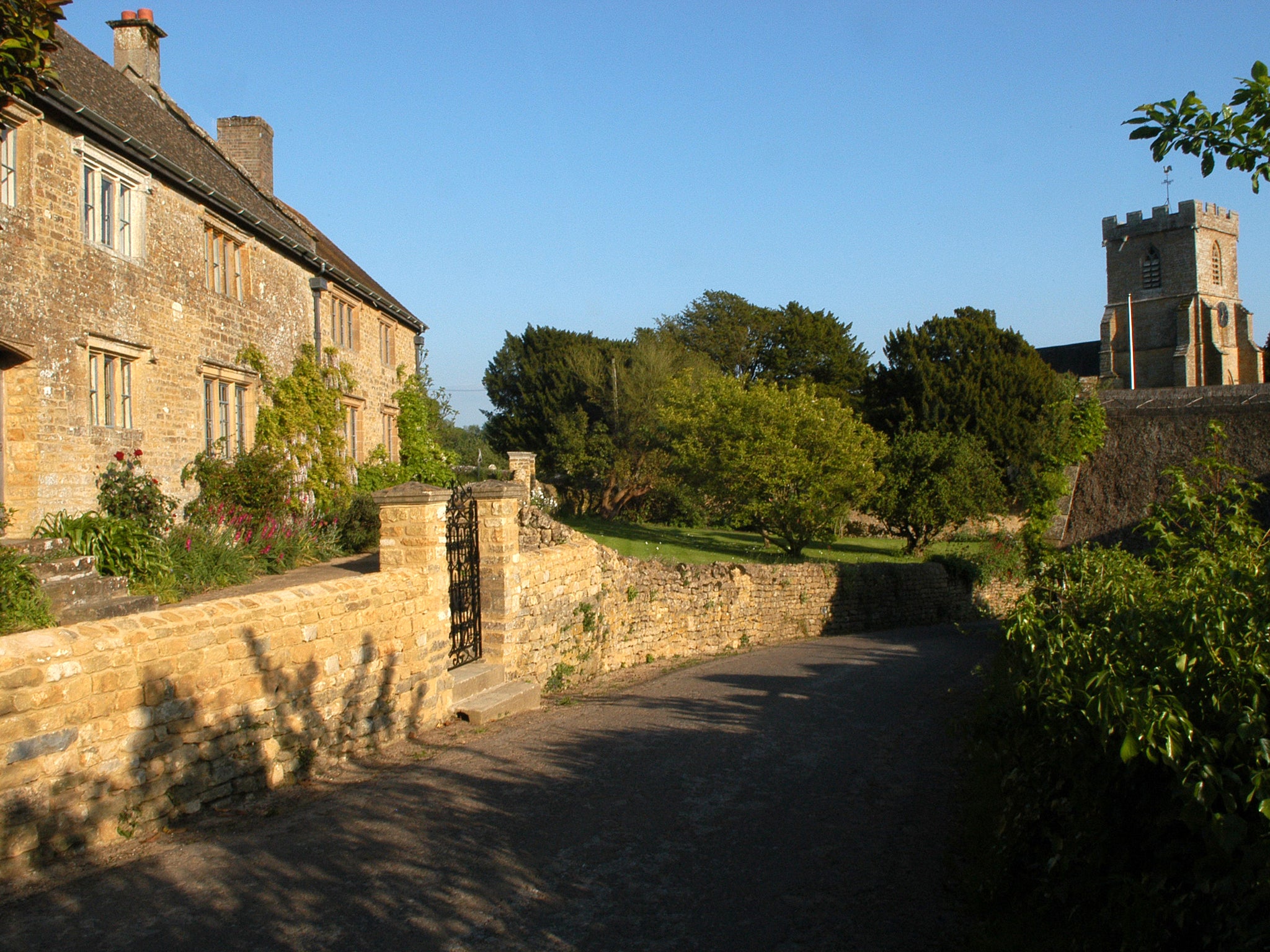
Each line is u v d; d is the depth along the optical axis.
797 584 20.14
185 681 5.80
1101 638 4.31
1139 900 3.29
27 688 4.84
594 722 9.05
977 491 28.36
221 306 15.09
